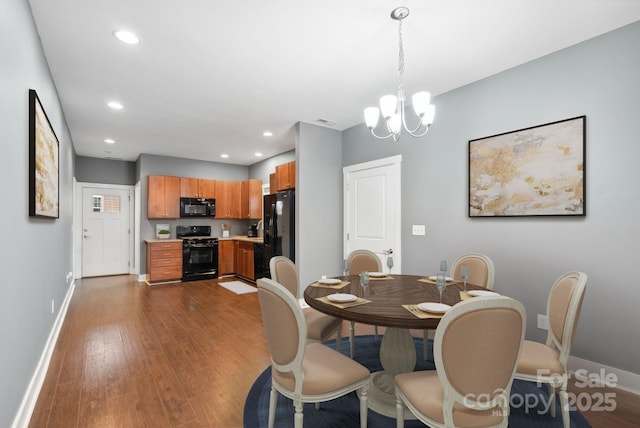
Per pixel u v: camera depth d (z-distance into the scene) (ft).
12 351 5.24
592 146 7.70
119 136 16.06
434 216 11.19
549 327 6.06
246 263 20.25
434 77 9.79
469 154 10.11
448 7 6.61
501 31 7.46
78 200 20.66
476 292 6.56
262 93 10.91
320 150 14.43
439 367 4.13
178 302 14.85
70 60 8.57
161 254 19.21
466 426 4.15
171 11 6.65
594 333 7.65
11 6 5.13
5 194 4.84
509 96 9.25
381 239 13.10
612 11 6.75
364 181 13.88
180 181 20.93
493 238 9.59
